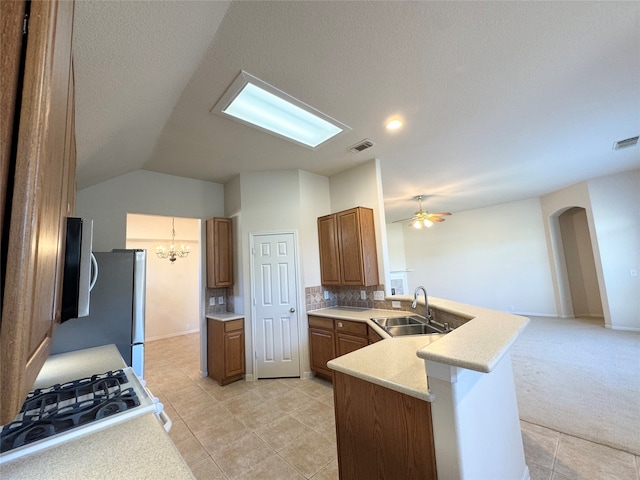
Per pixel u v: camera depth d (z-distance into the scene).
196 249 7.06
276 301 3.72
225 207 4.34
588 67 2.09
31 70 0.41
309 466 1.93
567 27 1.72
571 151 3.73
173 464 0.80
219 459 2.03
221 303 4.08
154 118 2.31
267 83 2.09
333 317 3.33
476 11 1.57
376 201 3.63
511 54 1.92
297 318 3.68
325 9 1.51
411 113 2.60
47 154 0.45
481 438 1.22
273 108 2.42
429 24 1.64
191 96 2.19
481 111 2.63
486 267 7.14
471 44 1.81
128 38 1.28
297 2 1.46
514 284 6.71
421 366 1.43
